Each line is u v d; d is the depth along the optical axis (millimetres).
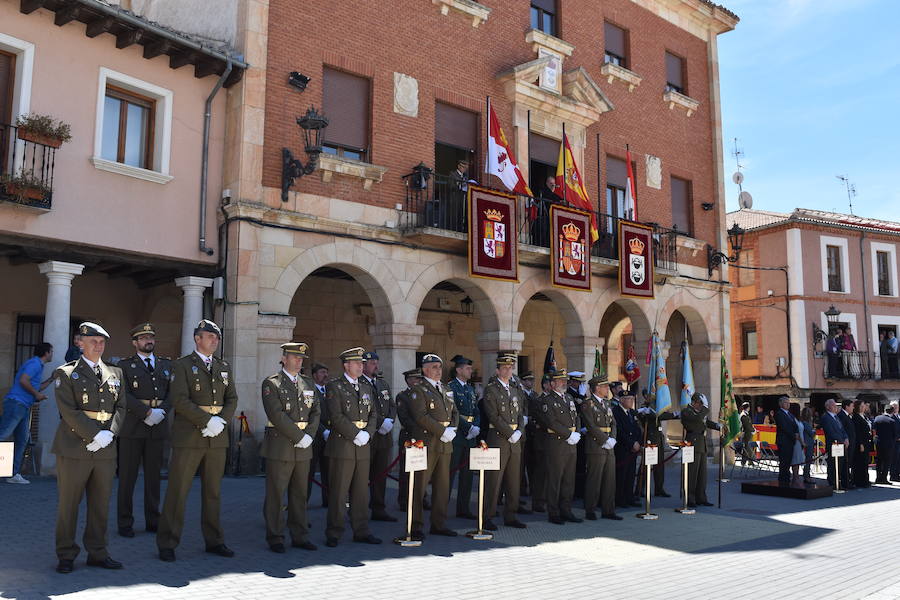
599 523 10266
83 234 11398
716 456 20328
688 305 20594
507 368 9562
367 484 8273
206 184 12891
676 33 21844
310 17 13930
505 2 17422
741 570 7641
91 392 6414
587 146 18953
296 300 17391
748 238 30938
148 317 15625
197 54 12422
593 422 10539
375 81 14758
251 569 6719
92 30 11539
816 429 21375
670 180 21031
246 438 12258
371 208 14414
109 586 5902
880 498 13945
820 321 29344
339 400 8062
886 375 29969
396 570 6996
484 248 14992
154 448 8078
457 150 16328
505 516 9672
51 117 11172
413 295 14758
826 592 6801
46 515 8352
